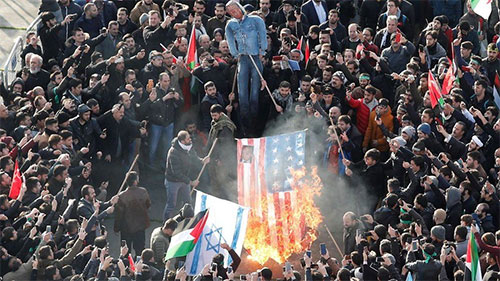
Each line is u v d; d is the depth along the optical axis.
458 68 71.75
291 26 77.12
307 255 54.00
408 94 68.62
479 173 63.09
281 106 71.56
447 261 55.94
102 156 68.12
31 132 67.12
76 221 58.34
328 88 69.62
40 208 59.56
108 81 71.56
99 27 78.44
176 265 57.62
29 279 55.25
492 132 66.19
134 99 69.81
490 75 73.69
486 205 59.78
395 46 74.44
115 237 66.06
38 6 89.62
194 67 72.94
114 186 68.50
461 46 74.12
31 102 69.88
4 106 66.88
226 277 55.47
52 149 64.62
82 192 60.81
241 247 57.94
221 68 72.81
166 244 58.50
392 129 69.44
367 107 69.44
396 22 75.12
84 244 58.50
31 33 76.06
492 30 80.50
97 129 67.62
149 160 70.62
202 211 56.75
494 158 66.06
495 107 68.94
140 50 73.88
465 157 65.06
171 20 76.00
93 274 55.03
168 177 65.00
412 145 65.81
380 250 56.19
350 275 53.94
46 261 55.22
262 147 64.75
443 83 70.88
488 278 54.97
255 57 72.25
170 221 58.78
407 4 79.62
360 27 81.38
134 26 77.81
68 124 67.00
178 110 71.31
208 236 57.66
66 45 75.44
